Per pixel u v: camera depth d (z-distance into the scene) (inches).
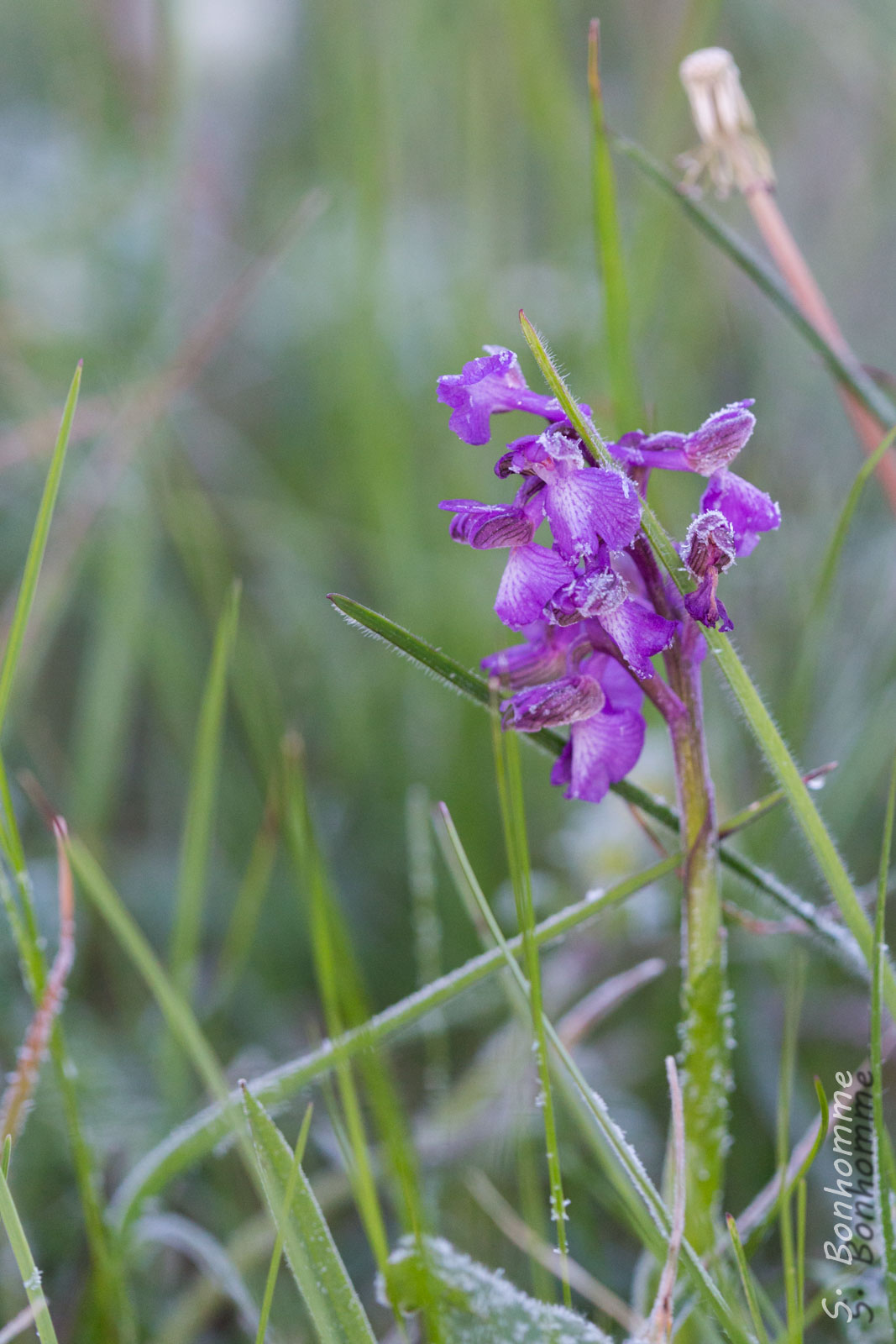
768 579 35.7
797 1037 26.4
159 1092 25.9
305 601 38.3
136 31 45.4
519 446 20.8
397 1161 21.5
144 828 36.4
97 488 31.6
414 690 33.9
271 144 52.9
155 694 35.7
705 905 21.3
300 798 22.5
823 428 40.8
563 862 29.2
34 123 50.2
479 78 41.1
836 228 45.5
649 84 43.7
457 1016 26.7
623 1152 21.1
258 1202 25.3
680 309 38.9
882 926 20.8
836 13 45.9
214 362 45.3
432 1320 21.3
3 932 26.4
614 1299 22.6
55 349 40.3
